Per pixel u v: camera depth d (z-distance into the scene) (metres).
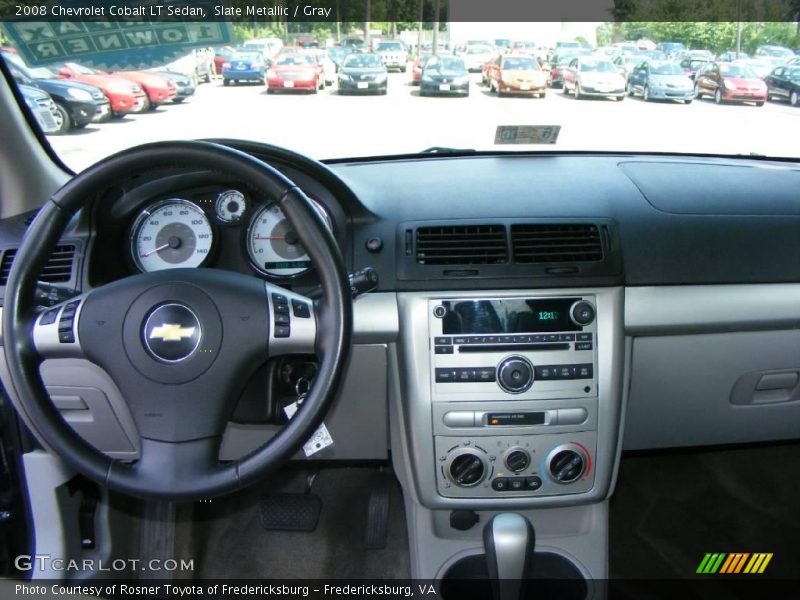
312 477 2.21
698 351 1.70
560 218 1.61
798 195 1.81
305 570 1.99
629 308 1.61
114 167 1.11
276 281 1.57
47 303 1.23
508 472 1.62
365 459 1.92
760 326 1.66
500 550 1.62
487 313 1.55
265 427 1.67
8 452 1.77
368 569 1.99
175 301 1.11
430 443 1.61
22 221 1.74
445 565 1.78
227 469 1.10
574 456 1.60
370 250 1.59
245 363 1.13
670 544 2.00
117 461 1.11
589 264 1.56
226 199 1.58
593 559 1.78
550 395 1.57
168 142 1.11
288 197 1.11
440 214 1.65
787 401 1.82
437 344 1.56
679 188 1.82
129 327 1.11
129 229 1.61
